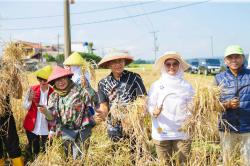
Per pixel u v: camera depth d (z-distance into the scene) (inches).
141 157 196.5
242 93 184.9
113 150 203.2
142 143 193.8
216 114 179.5
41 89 235.9
